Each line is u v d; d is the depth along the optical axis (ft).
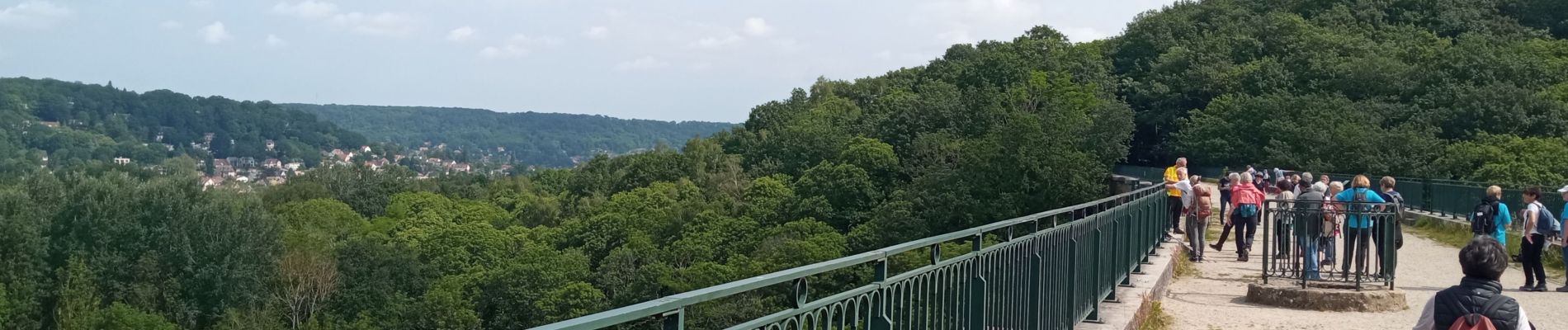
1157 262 45.88
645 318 9.68
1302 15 391.04
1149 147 323.37
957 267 18.62
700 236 199.82
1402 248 63.21
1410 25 362.94
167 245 152.56
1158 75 324.39
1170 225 65.21
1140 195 47.14
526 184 352.90
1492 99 234.99
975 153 155.94
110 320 135.54
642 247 198.80
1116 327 29.66
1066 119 173.68
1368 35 353.31
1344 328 32.35
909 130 269.64
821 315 13.14
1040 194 147.33
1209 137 257.34
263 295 157.69
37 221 148.05
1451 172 188.75
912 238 151.53
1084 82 323.37
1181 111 310.86
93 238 148.97
